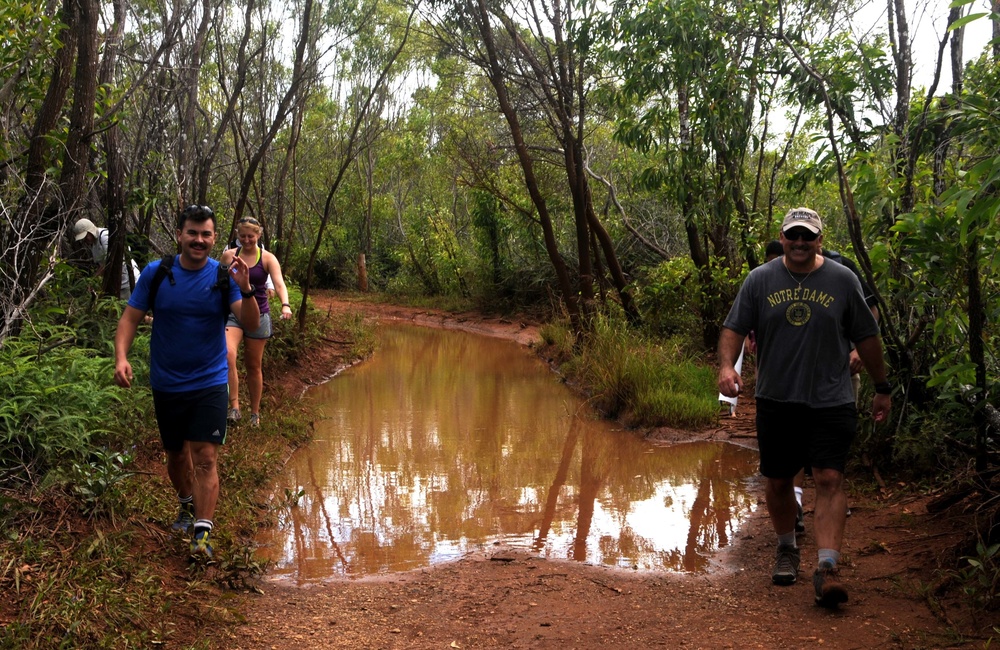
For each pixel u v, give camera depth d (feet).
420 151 105.29
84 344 26.11
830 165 29.12
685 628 14.44
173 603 14.61
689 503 22.44
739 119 35.27
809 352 15.15
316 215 106.93
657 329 43.29
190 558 16.34
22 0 23.48
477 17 44.27
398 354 53.16
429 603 15.89
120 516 16.83
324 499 22.63
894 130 24.53
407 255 93.76
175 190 41.01
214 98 63.41
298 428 28.71
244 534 19.54
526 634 14.43
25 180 24.09
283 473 24.82
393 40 72.64
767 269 15.78
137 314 16.10
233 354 26.00
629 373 33.30
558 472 25.58
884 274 20.22
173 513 17.84
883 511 19.21
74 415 18.76
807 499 21.02
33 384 18.83
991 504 16.88
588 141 66.39
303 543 19.33
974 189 13.57
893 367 21.45
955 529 17.16
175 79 41.32
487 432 30.83
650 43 37.45
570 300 46.26
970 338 17.04
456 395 38.29
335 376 43.62
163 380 16.15
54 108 24.39
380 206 111.45
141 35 39.17
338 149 107.76
